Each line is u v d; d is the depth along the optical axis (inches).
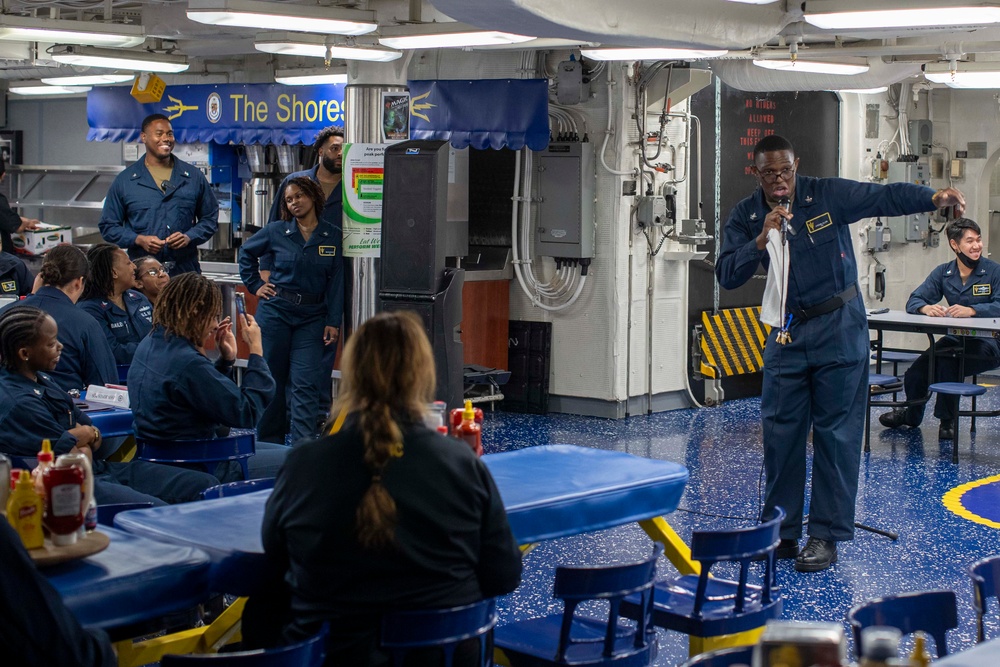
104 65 400.5
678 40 242.5
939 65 364.5
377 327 125.2
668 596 166.4
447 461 124.4
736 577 245.9
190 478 204.7
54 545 128.1
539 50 405.1
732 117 451.2
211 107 460.1
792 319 253.4
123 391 231.0
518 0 203.6
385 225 290.7
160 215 345.1
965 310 378.3
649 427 404.8
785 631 72.8
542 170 418.3
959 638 210.4
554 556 259.4
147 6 351.9
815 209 249.0
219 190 490.3
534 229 424.2
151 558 129.0
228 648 153.3
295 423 327.0
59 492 127.7
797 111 474.9
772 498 260.5
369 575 122.3
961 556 261.4
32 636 106.2
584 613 222.8
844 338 250.1
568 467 177.2
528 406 434.6
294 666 114.6
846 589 238.1
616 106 408.5
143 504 166.4
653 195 418.3
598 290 418.6
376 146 335.3
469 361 419.8
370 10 290.0
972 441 392.2
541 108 390.0
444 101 403.2
